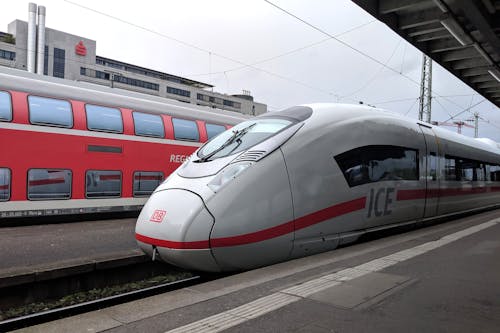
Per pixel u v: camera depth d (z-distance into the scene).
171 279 7.96
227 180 6.33
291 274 5.64
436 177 11.30
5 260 7.10
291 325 3.97
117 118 11.99
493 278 5.59
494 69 14.63
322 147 7.43
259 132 7.41
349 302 4.58
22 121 10.13
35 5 63.91
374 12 10.46
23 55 69.62
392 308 4.45
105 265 7.13
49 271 6.49
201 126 14.21
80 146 11.11
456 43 13.10
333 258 6.62
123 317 4.25
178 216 6.06
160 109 13.23
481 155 15.77
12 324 5.27
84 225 10.92
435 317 4.23
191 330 3.86
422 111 28.20
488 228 10.30
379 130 8.89
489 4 9.84
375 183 8.52
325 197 7.33
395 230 9.37
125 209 11.98
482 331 3.93
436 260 6.56
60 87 11.13
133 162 12.20
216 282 5.38
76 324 4.11
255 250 6.36
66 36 74.19
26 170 10.13
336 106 8.41
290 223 6.75
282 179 6.73
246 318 4.13
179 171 7.27
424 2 10.08
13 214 9.94
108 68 79.62
